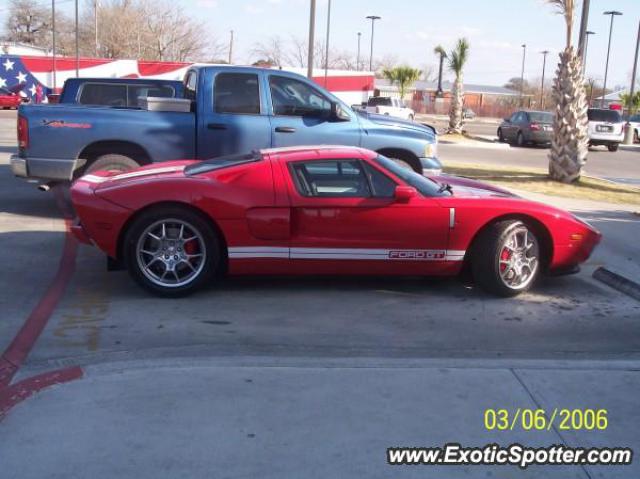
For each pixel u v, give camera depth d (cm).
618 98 6022
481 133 3909
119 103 1184
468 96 8806
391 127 900
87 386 396
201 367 426
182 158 866
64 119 840
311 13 1540
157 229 576
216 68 868
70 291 600
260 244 584
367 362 444
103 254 729
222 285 630
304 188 587
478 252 607
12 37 7344
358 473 319
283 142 872
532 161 2147
